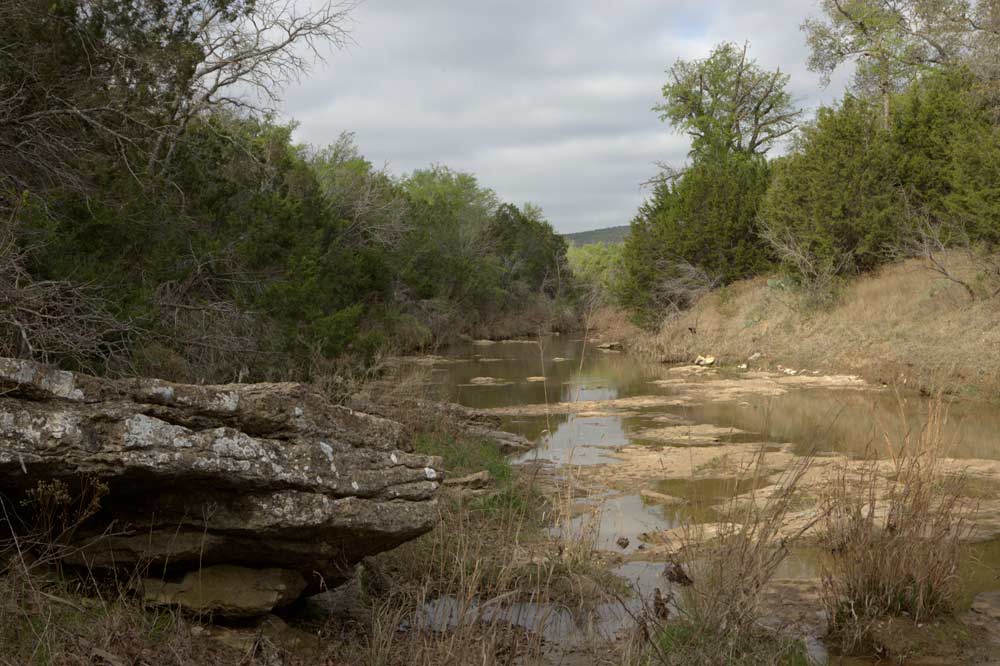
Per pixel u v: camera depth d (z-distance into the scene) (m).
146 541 4.75
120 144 10.07
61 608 4.29
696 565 6.27
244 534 4.77
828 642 5.70
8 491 4.36
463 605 5.05
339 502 5.00
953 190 26.09
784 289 29.42
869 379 21.28
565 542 7.39
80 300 7.07
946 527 6.27
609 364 29.34
